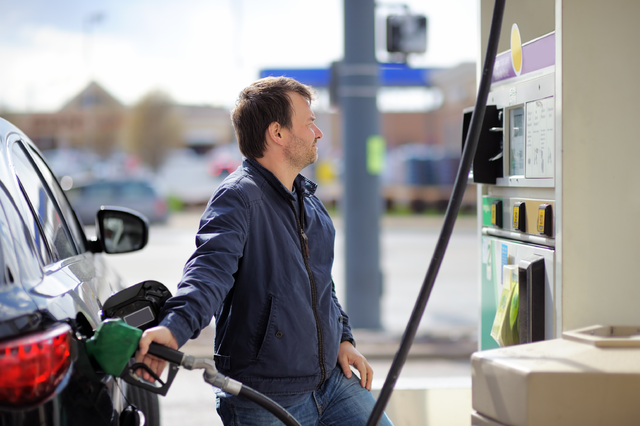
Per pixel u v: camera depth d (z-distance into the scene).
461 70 27.05
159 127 37.25
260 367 2.03
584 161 2.20
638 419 1.74
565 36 2.17
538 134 2.46
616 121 2.20
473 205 26.23
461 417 3.10
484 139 2.83
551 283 2.36
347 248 7.21
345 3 7.17
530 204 2.54
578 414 1.73
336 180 27.33
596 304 2.21
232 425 2.10
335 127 30.39
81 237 3.02
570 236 2.20
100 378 1.69
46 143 36.94
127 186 21.39
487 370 1.84
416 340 6.74
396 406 3.08
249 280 2.04
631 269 2.21
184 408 4.87
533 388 1.73
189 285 1.83
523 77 2.62
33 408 1.44
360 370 2.33
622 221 2.21
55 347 1.50
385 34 7.23
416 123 38.62
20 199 1.98
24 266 1.69
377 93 7.19
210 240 1.94
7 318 1.47
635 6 2.18
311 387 2.10
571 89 2.18
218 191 2.07
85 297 1.97
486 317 2.98
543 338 2.41
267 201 2.09
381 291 7.23
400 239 18.08
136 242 3.26
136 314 1.85
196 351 6.06
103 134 37.22
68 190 20.95
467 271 12.15
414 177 27.41
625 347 1.89
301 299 2.06
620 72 2.19
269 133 2.16
